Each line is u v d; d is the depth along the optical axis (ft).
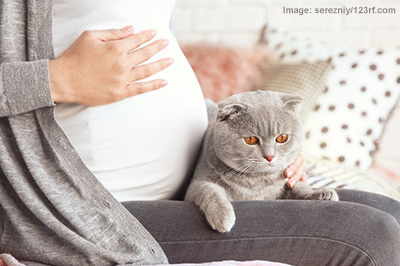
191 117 3.70
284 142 4.01
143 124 3.32
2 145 2.88
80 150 3.23
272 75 6.89
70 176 2.96
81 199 3.01
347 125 6.36
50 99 2.87
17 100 2.83
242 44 7.85
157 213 3.20
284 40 7.33
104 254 2.85
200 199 3.32
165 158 3.51
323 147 6.28
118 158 3.31
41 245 2.91
